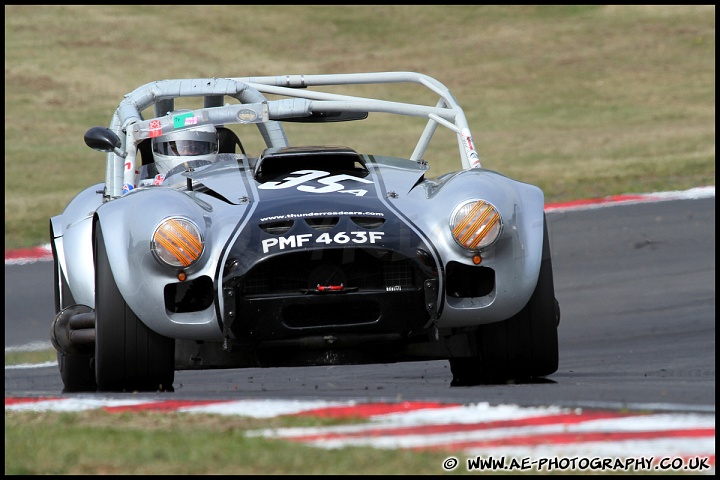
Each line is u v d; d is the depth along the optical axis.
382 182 18.44
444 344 17.88
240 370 22.56
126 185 20.92
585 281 31.97
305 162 19.45
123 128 22.03
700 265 32.38
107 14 116.81
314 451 10.95
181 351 17.56
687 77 95.56
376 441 11.55
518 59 105.00
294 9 122.06
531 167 63.44
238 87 24.02
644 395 14.47
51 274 37.38
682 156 61.41
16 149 75.19
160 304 16.62
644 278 31.52
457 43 111.00
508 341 17.44
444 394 15.13
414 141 78.19
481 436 11.70
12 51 102.50
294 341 16.44
